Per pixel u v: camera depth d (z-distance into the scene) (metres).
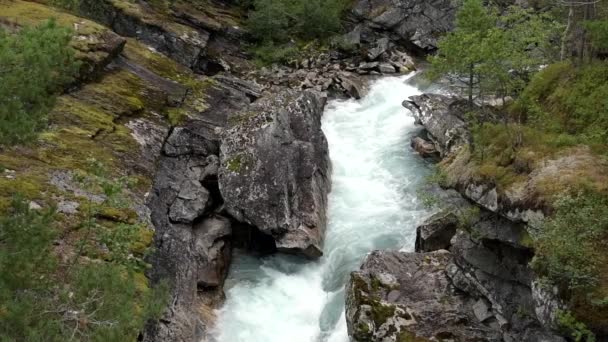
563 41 21.86
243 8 43.84
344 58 40.50
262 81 35.75
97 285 11.88
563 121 17.45
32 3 29.11
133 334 12.07
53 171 18.48
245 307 19.84
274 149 23.47
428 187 24.81
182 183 22.67
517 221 14.38
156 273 18.47
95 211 14.81
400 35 43.00
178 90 27.89
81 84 24.50
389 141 29.70
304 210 22.77
